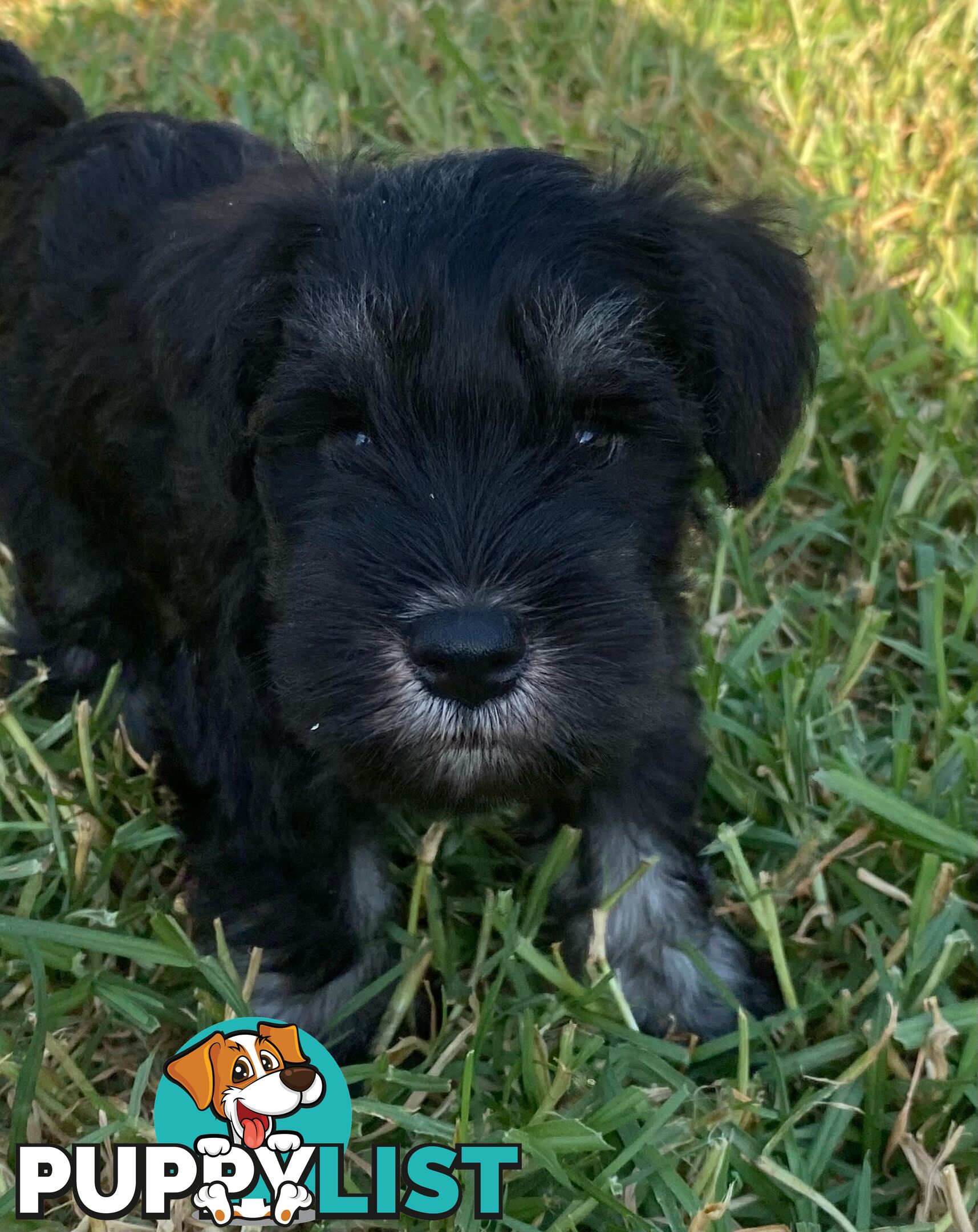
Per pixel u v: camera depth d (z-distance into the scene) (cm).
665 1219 24
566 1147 23
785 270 29
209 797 30
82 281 34
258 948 27
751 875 29
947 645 36
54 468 35
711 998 29
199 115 55
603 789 29
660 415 26
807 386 30
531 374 24
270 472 26
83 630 36
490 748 22
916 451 42
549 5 67
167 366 28
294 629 24
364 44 60
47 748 33
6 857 30
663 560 26
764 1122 26
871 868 31
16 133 39
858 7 69
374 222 26
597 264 25
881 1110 25
